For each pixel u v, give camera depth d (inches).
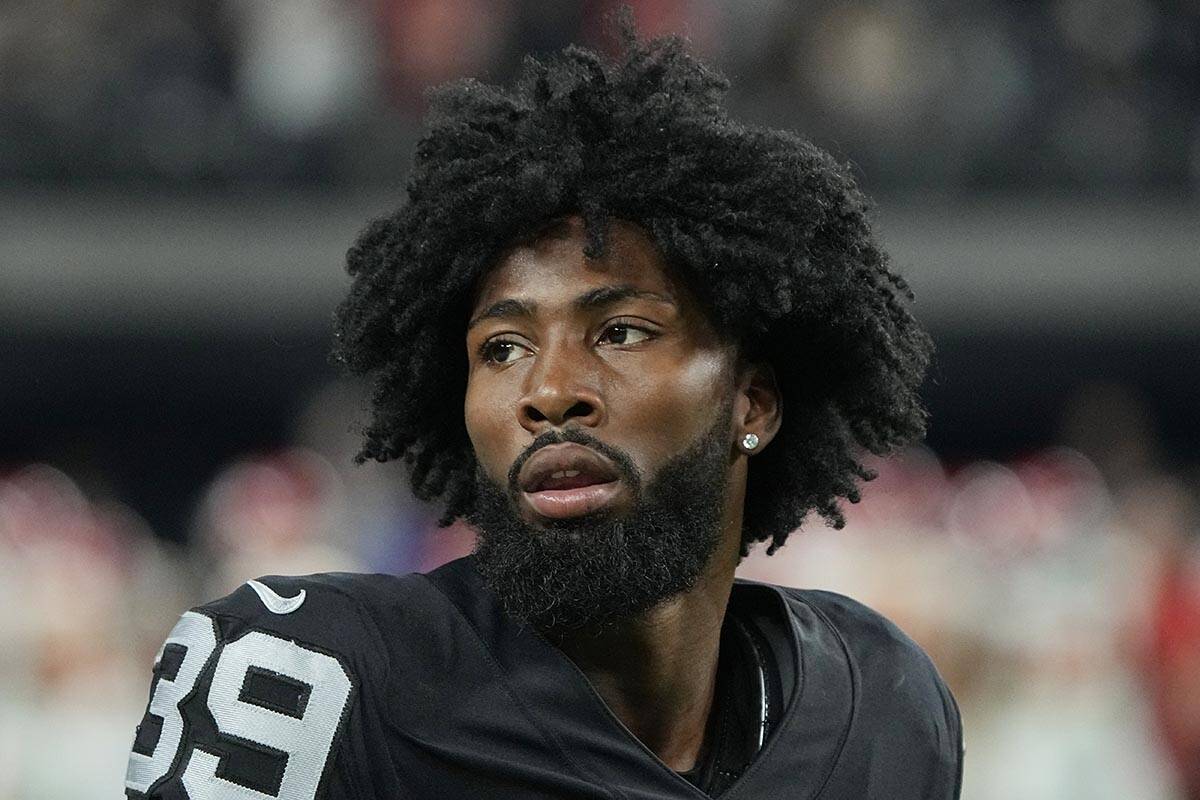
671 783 259.4
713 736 286.5
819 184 273.7
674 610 269.6
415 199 276.7
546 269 259.4
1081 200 1071.6
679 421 260.1
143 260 1061.8
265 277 1061.1
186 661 256.8
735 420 276.1
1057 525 813.9
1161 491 773.9
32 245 1061.1
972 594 735.7
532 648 262.5
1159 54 1118.4
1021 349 1074.1
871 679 294.8
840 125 1075.3
